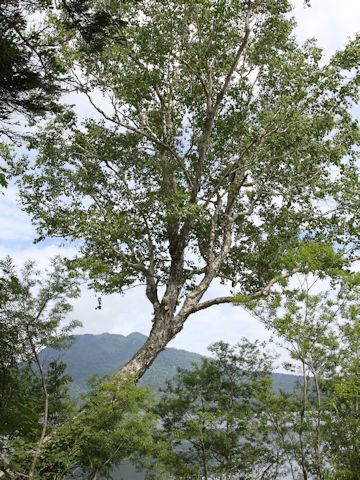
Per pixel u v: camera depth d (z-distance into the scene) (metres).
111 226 14.62
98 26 8.72
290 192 16.70
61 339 9.97
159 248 16.80
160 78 15.70
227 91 16.28
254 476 13.08
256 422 12.84
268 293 15.09
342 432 10.09
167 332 14.41
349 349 10.53
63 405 11.45
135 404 10.61
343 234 15.99
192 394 14.48
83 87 14.83
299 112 15.28
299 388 11.90
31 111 8.15
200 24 14.64
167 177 16.38
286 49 15.76
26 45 7.94
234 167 16.47
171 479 12.55
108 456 9.92
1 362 8.97
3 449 7.98
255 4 14.87
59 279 9.44
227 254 16.56
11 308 9.05
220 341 15.13
